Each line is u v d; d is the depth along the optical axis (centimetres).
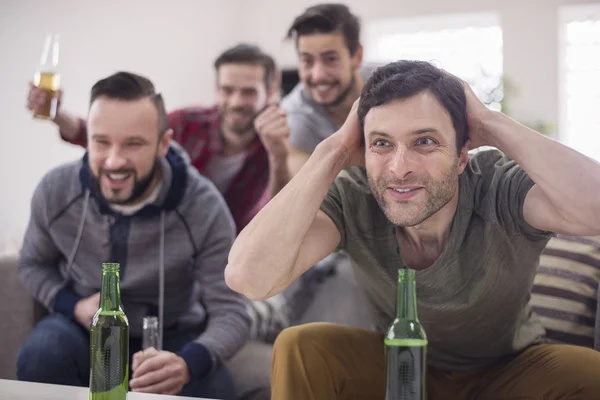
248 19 455
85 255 237
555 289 187
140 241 235
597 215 130
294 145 272
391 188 136
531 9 405
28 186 384
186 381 213
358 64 275
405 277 106
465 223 144
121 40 414
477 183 145
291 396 138
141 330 235
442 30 434
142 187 232
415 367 104
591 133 401
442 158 135
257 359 232
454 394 156
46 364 221
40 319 245
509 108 402
